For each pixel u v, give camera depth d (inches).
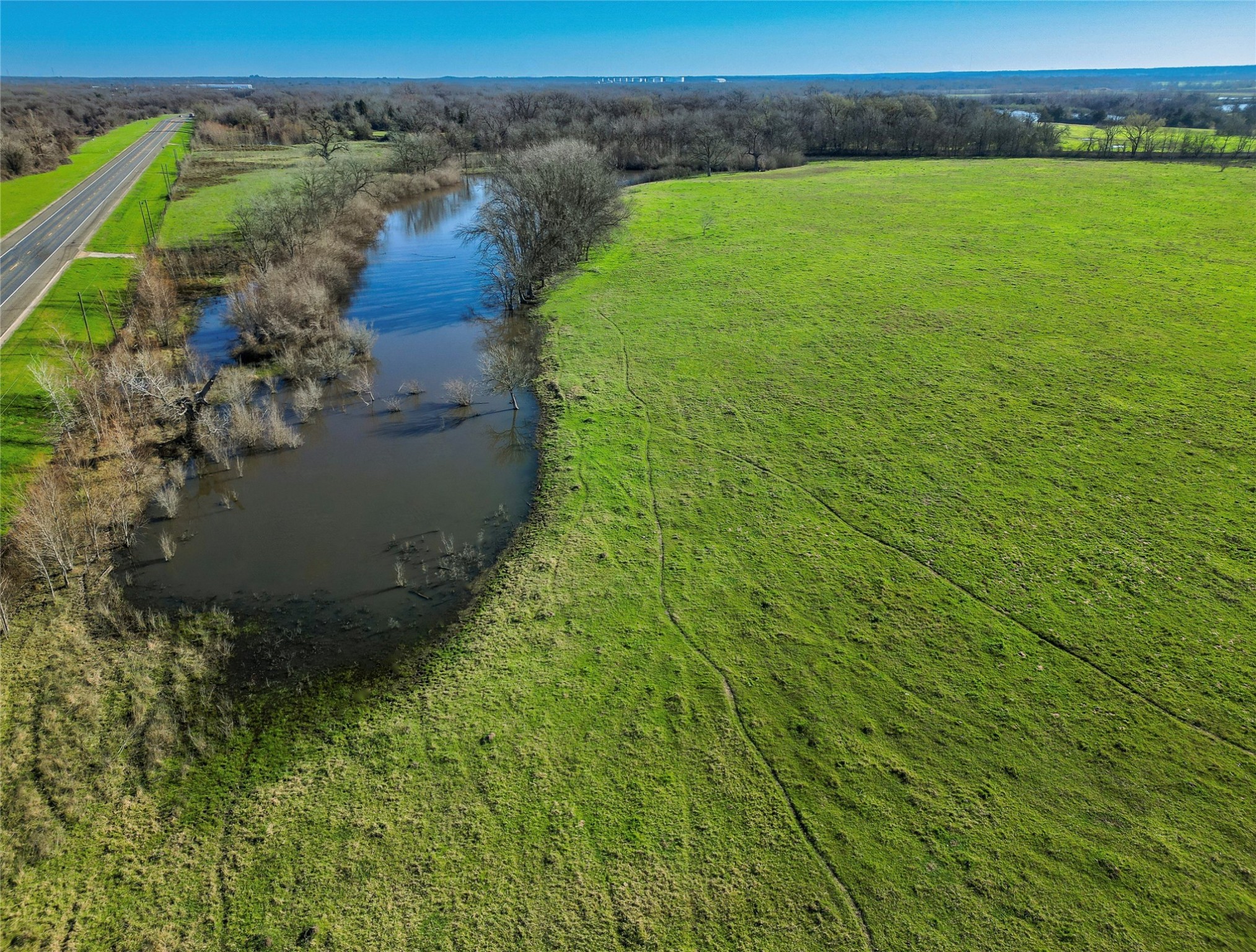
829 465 1194.0
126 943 572.4
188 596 960.9
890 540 1016.2
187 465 1259.8
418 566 1017.5
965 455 1205.7
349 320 1915.6
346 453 1304.1
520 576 977.5
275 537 1079.6
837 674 808.9
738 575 959.6
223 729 768.3
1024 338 1637.6
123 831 661.9
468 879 613.9
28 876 619.8
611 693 792.3
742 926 581.9
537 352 1708.9
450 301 2106.3
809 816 663.1
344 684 829.2
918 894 600.4
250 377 1547.7
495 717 767.7
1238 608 877.8
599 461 1234.0
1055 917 582.2
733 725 753.0
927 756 716.0
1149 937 566.9
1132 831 642.8
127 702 794.8
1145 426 1266.0
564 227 2084.2
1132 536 1004.6
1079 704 765.3
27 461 1195.3
